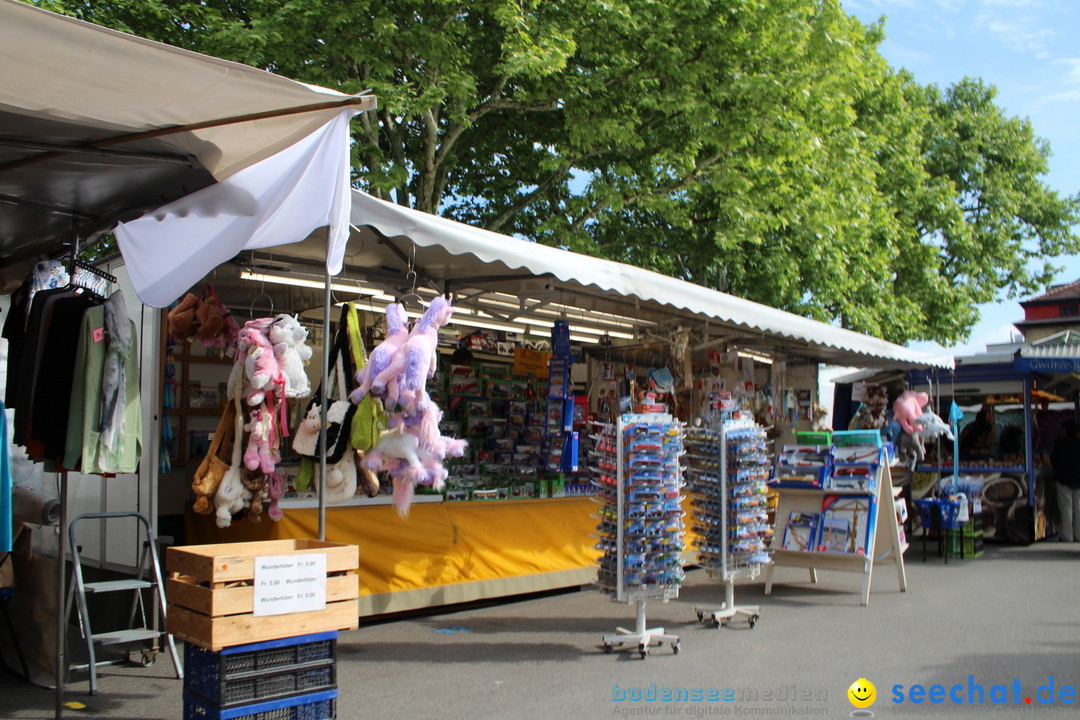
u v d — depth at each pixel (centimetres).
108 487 665
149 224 504
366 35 1105
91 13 1057
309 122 390
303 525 646
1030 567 1060
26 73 336
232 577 403
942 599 837
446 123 1374
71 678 546
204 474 523
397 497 550
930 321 2322
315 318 920
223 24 1067
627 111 1304
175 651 556
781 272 1549
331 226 444
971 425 1428
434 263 688
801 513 865
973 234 2572
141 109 372
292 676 422
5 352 622
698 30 1234
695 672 568
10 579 567
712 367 1059
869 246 1906
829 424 1545
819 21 1347
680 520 644
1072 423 1359
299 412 809
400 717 476
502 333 1006
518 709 490
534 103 1294
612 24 1214
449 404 839
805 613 766
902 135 2212
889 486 871
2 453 432
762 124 1303
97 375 457
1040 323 3244
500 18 1114
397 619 720
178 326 557
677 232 1514
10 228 557
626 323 976
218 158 424
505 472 834
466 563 742
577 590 864
